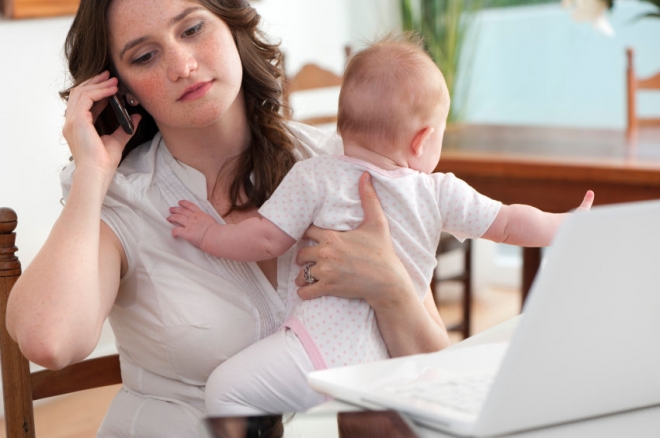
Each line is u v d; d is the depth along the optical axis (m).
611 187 2.32
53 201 2.80
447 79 3.89
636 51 3.66
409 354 1.19
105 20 1.22
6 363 1.25
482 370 0.89
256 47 1.33
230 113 1.29
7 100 2.64
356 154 1.24
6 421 1.26
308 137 1.43
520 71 3.94
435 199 1.22
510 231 1.23
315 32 3.90
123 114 1.23
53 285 1.08
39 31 2.71
